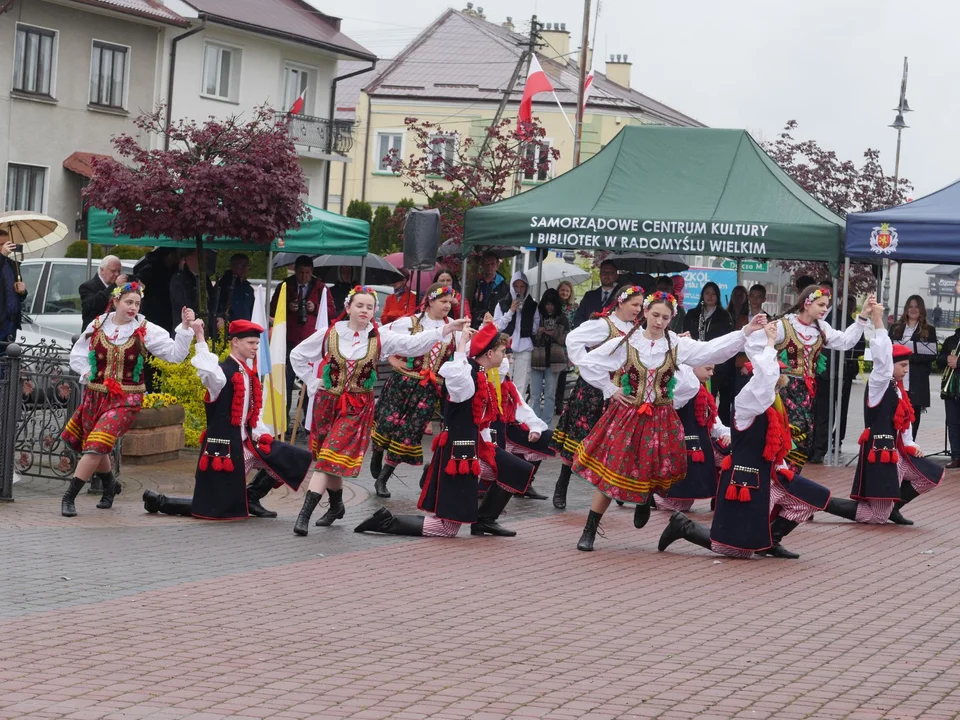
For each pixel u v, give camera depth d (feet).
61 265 57.57
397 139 151.23
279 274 89.40
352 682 20.22
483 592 26.91
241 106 116.98
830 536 35.32
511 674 20.95
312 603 25.32
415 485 41.93
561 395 60.34
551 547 32.50
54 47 101.65
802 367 38.06
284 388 47.19
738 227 49.16
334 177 154.81
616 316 31.99
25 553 28.58
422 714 18.75
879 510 37.35
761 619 25.30
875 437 36.94
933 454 56.65
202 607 24.61
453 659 21.75
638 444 31.30
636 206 50.90
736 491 31.32
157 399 42.55
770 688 20.53
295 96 123.75
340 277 57.00
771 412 31.30
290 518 34.94
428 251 51.90
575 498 41.24
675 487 37.81
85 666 20.52
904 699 20.07
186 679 20.06
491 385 33.30
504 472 33.45
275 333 47.03
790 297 99.71
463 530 34.45
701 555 32.09
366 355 32.83
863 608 26.53
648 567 30.27
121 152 48.06
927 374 53.11
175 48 110.01
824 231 48.60
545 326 54.90
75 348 34.04
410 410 38.99
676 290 65.92
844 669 21.76
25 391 38.17
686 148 53.31
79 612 23.85
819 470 48.96
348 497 38.88
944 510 40.65
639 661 21.97
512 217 51.34
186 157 48.06
